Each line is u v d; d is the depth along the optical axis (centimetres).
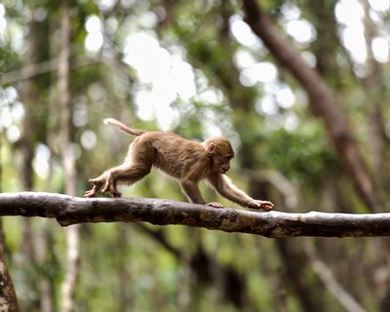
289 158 1869
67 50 1584
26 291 1492
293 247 2219
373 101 1892
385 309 1766
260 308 2553
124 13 1800
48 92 1827
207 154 788
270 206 763
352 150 1545
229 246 2431
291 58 1576
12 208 652
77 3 1577
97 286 2177
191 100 1731
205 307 2509
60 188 1831
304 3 1939
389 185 1839
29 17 1770
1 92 1545
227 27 1875
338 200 2153
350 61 2025
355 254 2356
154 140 792
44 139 1859
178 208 640
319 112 1574
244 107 2025
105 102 2014
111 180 735
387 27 1952
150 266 2666
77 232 1398
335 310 2348
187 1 1897
